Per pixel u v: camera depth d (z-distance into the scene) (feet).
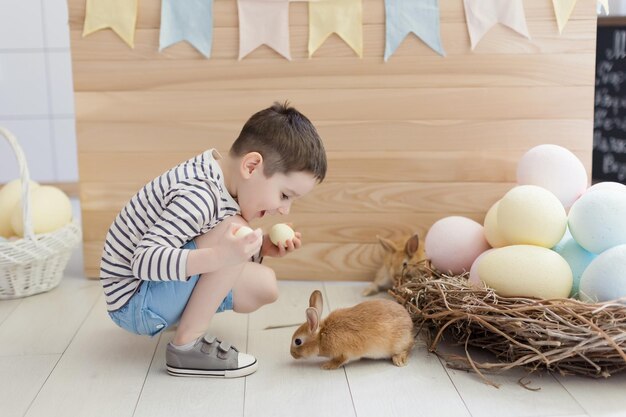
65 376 4.98
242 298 5.36
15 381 4.91
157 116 6.65
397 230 6.81
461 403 4.55
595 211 5.07
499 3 6.42
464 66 6.51
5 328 5.79
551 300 4.71
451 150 6.66
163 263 4.50
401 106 6.59
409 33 6.47
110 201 6.81
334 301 6.37
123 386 4.83
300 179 4.84
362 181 6.72
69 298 6.46
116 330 5.78
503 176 6.70
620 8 8.65
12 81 10.64
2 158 10.84
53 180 10.96
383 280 6.48
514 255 5.04
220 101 6.61
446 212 6.77
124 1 6.46
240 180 4.86
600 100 8.75
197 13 6.47
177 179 4.81
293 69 6.54
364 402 4.58
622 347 4.58
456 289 5.10
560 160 5.93
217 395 4.70
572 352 4.55
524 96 6.57
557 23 6.45
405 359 5.10
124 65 6.57
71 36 6.53
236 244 4.43
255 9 6.45
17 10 10.44
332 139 6.64
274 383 4.85
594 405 4.50
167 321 4.99
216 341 4.99
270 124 4.80
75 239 6.65
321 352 4.98
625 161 8.52
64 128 10.84
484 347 5.03
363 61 6.51
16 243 6.12
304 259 6.88
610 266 4.79
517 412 4.43
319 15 6.44
